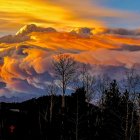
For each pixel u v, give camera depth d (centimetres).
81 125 7419
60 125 7369
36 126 7556
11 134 7294
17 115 7519
